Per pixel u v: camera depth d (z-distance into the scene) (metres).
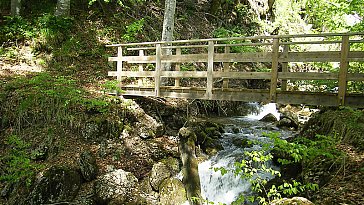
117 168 6.61
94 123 7.22
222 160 7.11
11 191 5.93
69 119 7.23
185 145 7.00
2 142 6.82
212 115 10.94
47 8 11.53
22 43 10.03
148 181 6.39
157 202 5.96
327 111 6.62
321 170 4.87
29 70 9.34
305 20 17.03
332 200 4.02
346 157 4.82
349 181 4.36
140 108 8.38
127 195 5.95
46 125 7.16
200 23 13.58
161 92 7.94
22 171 6.00
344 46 5.67
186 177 6.36
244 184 6.20
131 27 10.80
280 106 12.39
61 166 6.15
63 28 10.64
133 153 7.13
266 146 4.16
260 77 6.57
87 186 6.13
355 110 5.96
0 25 10.39
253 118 11.02
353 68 8.05
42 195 5.75
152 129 7.89
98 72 9.94
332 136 5.65
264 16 15.84
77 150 6.81
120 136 7.38
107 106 7.71
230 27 14.02
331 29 11.10
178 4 13.72
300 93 6.18
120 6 12.39
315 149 4.46
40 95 7.39
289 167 6.04
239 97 6.83
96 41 10.98
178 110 9.49
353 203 3.82
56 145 6.80
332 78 5.86
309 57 5.99
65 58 10.09
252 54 6.58
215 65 12.45
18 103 7.31
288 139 7.23
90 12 11.74
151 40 11.80
